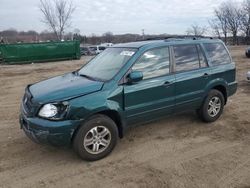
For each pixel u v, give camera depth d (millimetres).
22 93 9781
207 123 6062
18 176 4082
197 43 5789
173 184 3820
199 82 5637
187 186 3773
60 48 23266
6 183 3916
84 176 4066
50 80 5148
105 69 5004
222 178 3951
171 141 5195
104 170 4215
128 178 3990
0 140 5289
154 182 3877
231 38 67500
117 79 4605
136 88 4738
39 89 4598
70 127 4102
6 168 4289
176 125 5953
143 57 4922
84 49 36812
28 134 4309
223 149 4855
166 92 5137
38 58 22172
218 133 5547
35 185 3867
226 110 7000
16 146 5023
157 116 5180
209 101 5910
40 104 4141
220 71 6000
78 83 4602
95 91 4371
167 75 5184
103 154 4508
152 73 5000
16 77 13781
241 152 4734
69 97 4160
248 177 3975
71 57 24141
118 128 4789
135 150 4840
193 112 6648
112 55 5340
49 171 4211
